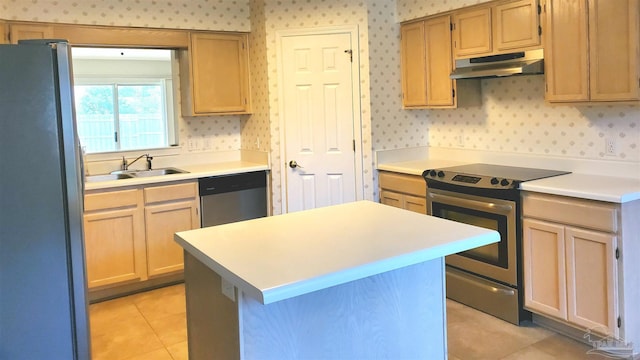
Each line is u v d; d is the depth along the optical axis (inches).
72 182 91.5
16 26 146.6
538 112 146.0
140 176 172.9
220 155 194.4
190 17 172.6
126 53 214.4
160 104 234.7
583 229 110.3
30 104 87.8
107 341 127.6
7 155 87.0
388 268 69.6
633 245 106.3
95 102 234.7
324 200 177.0
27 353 90.8
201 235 86.6
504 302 130.0
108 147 239.1
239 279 64.2
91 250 149.1
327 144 174.9
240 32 182.7
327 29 170.2
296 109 175.3
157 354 120.4
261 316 72.0
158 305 151.0
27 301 90.0
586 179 123.8
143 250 157.8
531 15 131.5
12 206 87.9
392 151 176.2
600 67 115.0
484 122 163.2
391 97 174.9
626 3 109.1
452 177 141.1
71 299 93.2
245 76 185.2
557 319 118.0
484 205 131.0
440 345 91.4
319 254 73.3
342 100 172.1
